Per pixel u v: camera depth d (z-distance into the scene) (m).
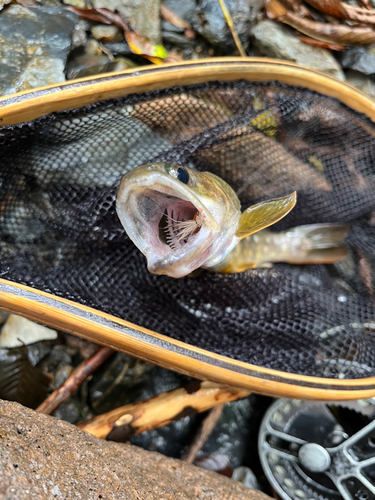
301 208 0.27
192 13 0.29
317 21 0.29
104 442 0.21
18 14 0.26
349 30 0.29
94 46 0.28
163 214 0.21
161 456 0.23
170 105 0.22
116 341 0.21
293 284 0.26
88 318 0.20
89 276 0.23
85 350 0.29
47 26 0.26
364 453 0.26
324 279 0.27
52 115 0.20
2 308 0.20
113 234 0.23
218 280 0.25
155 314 0.23
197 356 0.21
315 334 0.24
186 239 0.21
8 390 0.27
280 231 0.27
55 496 0.16
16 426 0.18
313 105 0.24
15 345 0.27
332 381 0.22
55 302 0.20
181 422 0.30
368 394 0.23
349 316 0.26
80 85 0.20
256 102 0.23
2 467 0.15
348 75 0.31
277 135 0.24
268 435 0.27
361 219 0.27
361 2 0.29
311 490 0.26
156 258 0.19
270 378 0.22
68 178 0.22
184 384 0.27
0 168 0.21
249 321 0.25
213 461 0.30
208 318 0.24
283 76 0.22
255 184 0.25
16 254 0.22
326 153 0.26
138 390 0.29
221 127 0.23
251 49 0.30
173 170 0.19
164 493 0.19
